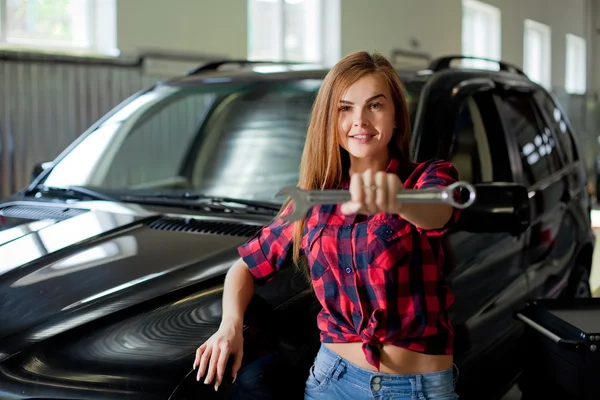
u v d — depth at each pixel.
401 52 8.97
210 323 1.50
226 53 6.56
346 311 1.42
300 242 1.50
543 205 2.75
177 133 5.14
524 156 2.77
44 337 1.45
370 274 1.38
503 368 2.27
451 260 2.02
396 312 1.38
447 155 2.13
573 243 2.93
